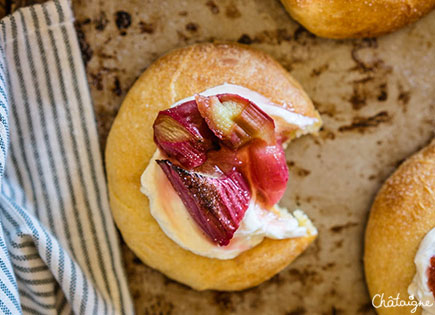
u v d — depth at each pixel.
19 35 0.35
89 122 0.36
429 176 0.34
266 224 0.33
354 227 0.36
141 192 0.33
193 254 0.34
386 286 0.34
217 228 0.31
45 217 0.35
